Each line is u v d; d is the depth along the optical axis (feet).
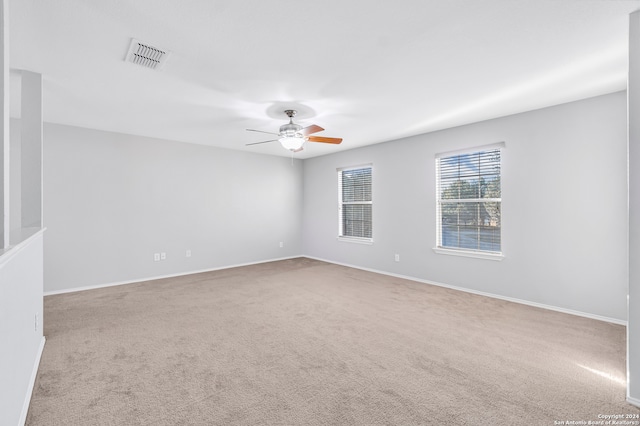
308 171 23.26
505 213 13.00
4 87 4.91
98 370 7.47
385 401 6.31
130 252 16.14
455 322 10.55
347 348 8.66
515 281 12.79
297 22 6.45
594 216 10.89
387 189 17.70
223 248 19.58
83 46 7.34
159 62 8.13
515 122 12.62
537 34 6.98
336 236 21.01
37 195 8.93
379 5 5.92
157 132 15.64
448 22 6.49
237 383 6.94
